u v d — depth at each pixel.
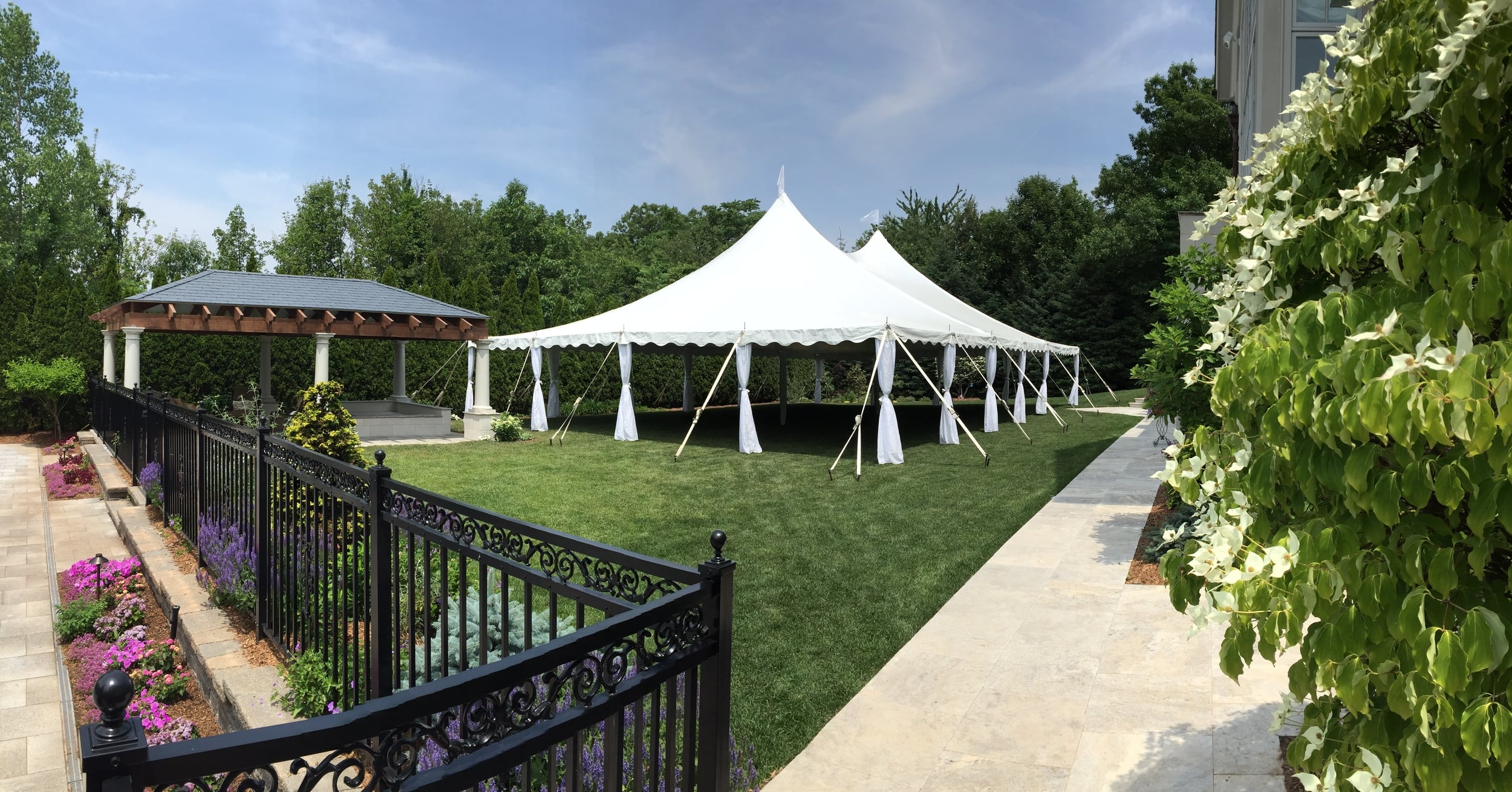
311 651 3.91
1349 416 1.57
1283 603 1.80
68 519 8.97
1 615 5.92
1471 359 1.43
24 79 31.58
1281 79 7.20
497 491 9.69
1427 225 1.64
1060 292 29.62
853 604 5.50
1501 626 1.50
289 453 4.28
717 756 2.04
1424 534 1.67
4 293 17.31
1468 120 1.64
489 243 36.94
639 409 24.23
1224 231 2.43
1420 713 1.59
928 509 8.65
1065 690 4.04
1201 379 2.39
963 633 4.89
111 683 1.08
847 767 3.36
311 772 1.24
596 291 38.59
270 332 14.20
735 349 13.32
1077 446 13.93
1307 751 1.97
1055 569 6.25
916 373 29.30
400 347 17.80
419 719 1.38
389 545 3.37
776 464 12.08
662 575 2.06
